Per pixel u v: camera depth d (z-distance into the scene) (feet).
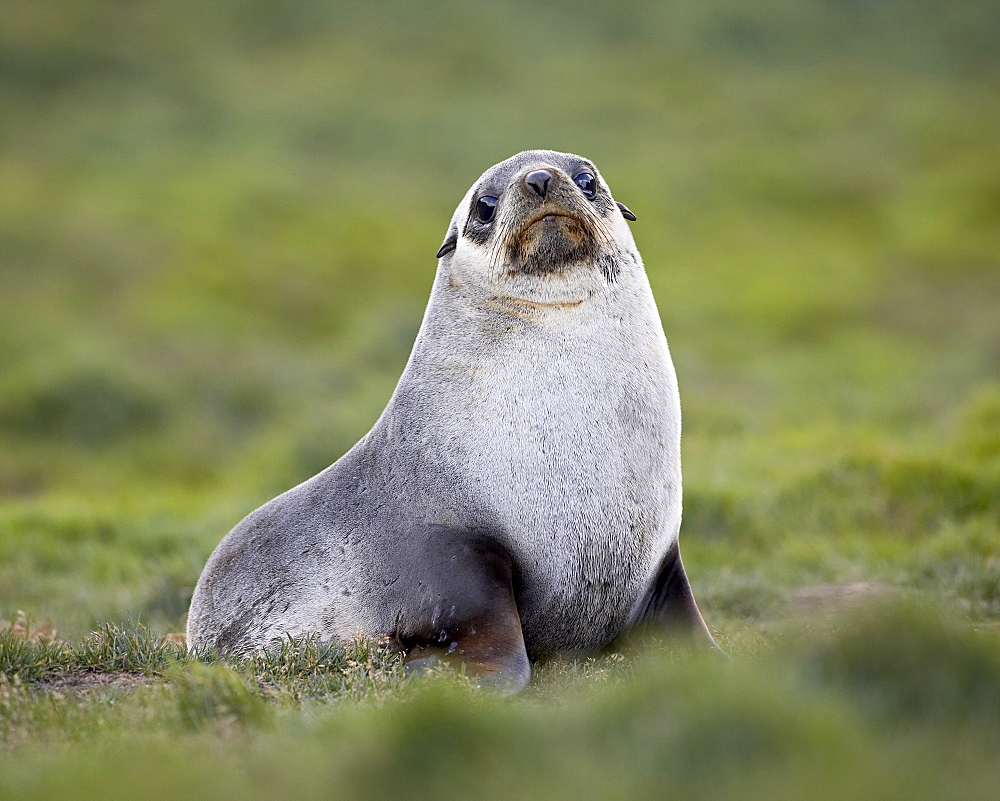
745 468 165.78
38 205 631.97
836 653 57.52
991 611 109.60
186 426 297.53
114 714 66.33
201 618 95.96
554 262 85.61
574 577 85.10
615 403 85.30
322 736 56.29
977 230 625.41
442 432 87.51
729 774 45.62
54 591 139.13
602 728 50.72
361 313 441.68
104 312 468.34
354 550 88.28
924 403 278.87
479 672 77.56
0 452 281.13
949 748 48.83
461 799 46.68
